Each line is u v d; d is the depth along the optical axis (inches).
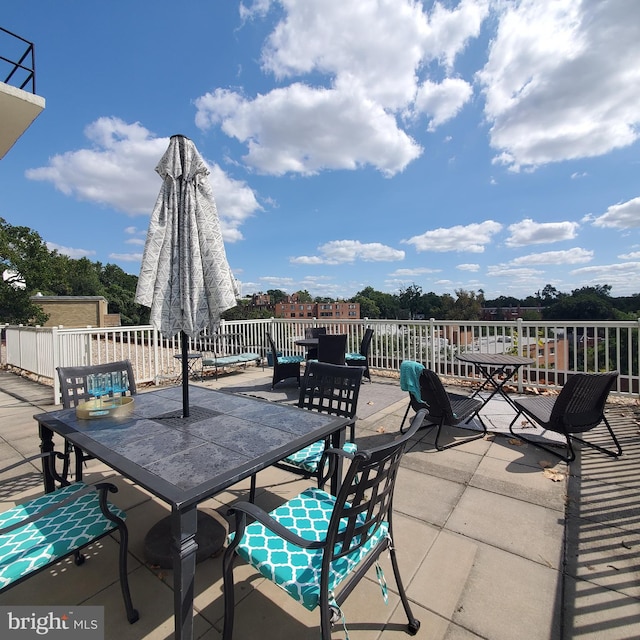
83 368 96.2
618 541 75.0
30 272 721.0
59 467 113.3
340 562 48.9
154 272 75.2
